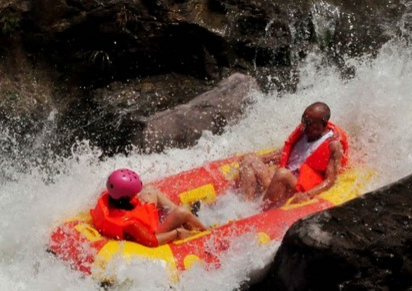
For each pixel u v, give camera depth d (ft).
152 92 50.70
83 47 51.26
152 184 39.04
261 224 34.22
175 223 35.14
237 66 52.90
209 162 41.24
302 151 39.42
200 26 51.19
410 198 30.76
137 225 33.55
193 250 33.14
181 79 52.37
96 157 45.62
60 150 47.19
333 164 38.24
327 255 28.43
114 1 50.03
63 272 32.86
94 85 51.75
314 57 53.62
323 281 28.99
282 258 30.22
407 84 45.19
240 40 52.70
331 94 48.39
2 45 51.34
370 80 46.34
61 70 51.62
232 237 33.60
